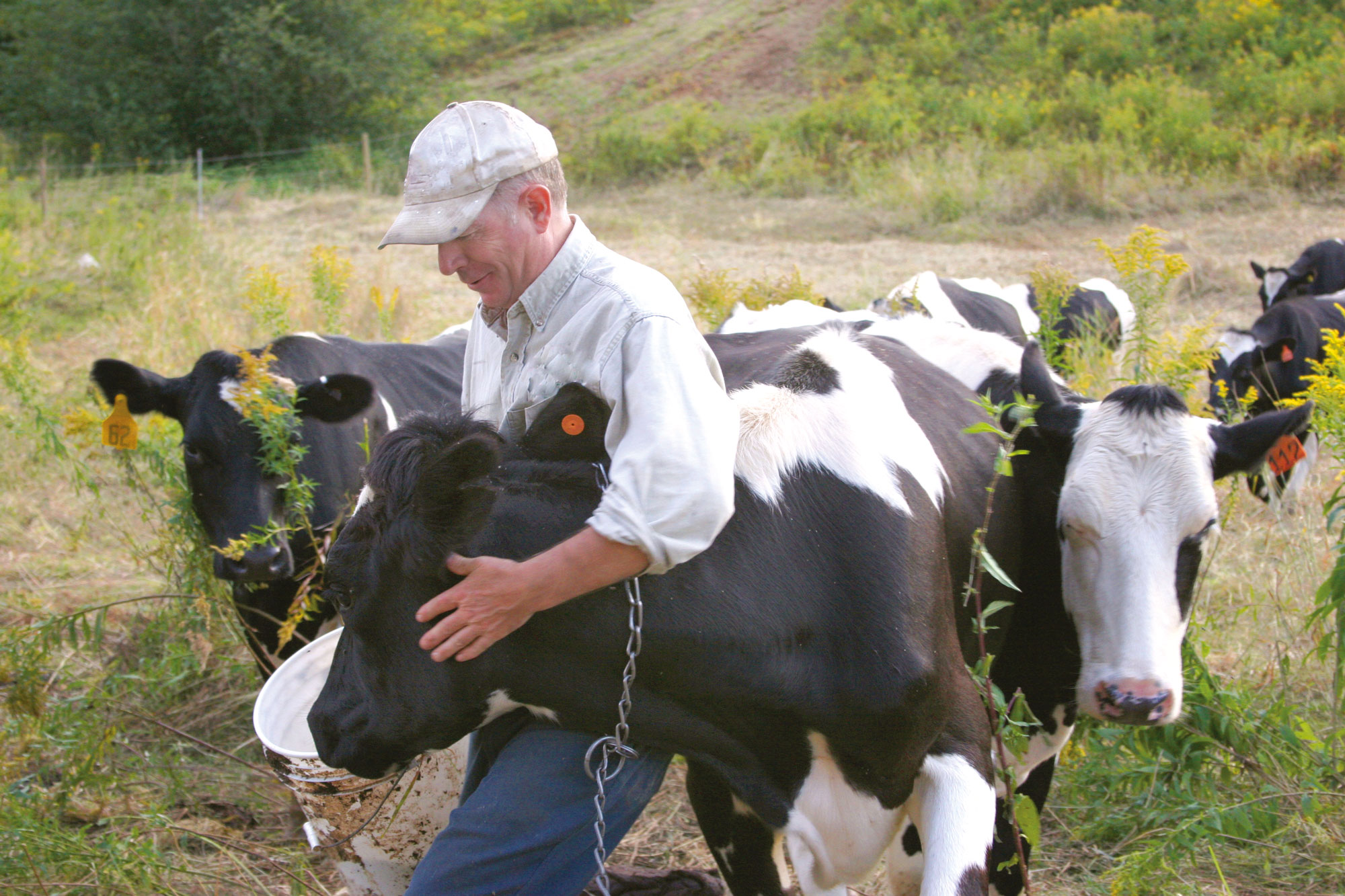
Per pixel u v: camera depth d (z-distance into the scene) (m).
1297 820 3.11
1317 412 3.25
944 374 3.06
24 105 23.31
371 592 1.97
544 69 26.17
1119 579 2.62
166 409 3.91
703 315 5.47
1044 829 3.39
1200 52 18.55
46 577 5.23
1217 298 9.88
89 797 3.54
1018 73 19.55
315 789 2.46
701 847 3.37
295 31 23.33
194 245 12.02
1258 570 4.52
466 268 2.01
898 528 2.12
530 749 2.15
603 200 17.34
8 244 10.40
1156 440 2.66
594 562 1.80
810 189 16.52
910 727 2.06
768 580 2.01
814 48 23.50
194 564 3.93
